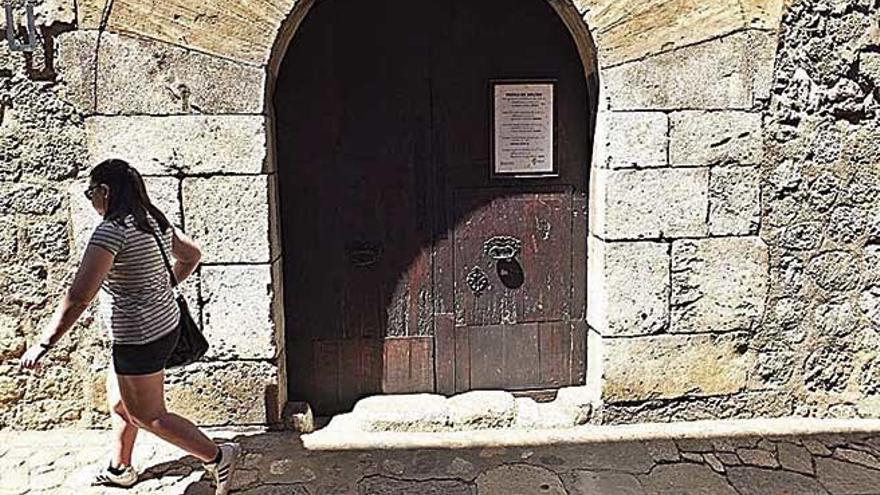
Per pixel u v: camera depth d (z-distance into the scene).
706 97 3.83
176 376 3.88
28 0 3.56
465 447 3.83
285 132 4.08
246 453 3.75
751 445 3.82
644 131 3.83
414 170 4.17
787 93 3.87
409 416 4.01
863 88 3.89
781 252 3.99
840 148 3.93
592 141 4.09
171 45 3.64
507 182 4.21
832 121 3.91
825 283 4.02
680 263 3.94
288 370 4.26
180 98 3.68
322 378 4.28
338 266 4.21
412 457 3.73
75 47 3.62
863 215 3.97
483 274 4.27
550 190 4.23
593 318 4.14
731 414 4.11
